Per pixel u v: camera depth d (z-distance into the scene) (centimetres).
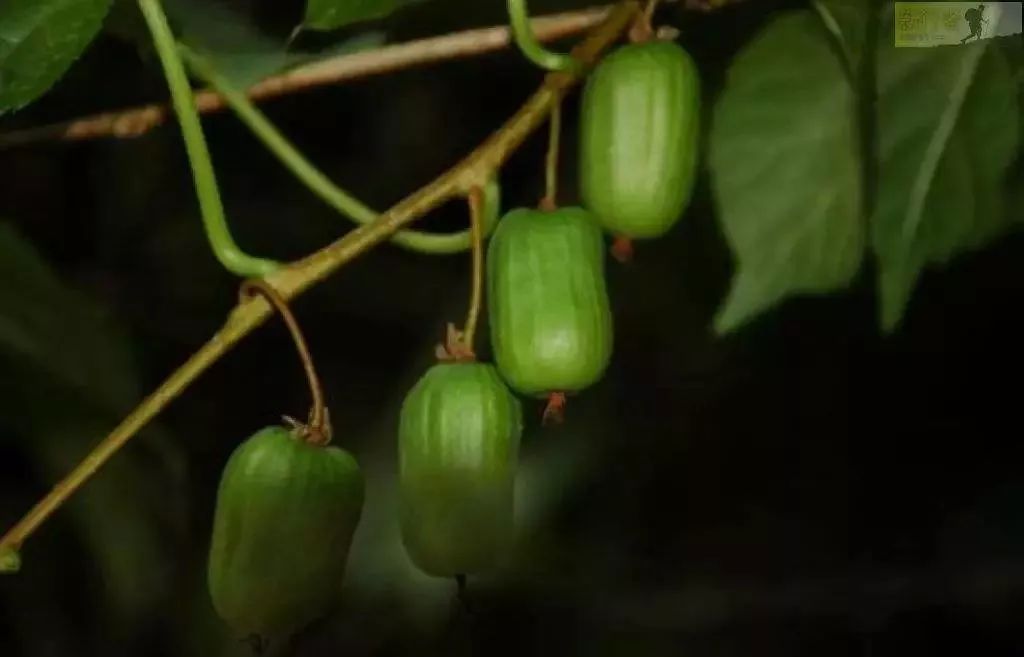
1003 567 73
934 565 75
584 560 70
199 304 73
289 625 45
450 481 44
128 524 57
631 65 45
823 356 67
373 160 76
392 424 62
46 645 67
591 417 62
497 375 45
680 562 73
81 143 72
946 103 46
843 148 46
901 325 65
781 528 74
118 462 56
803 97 46
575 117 62
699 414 67
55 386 55
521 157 67
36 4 45
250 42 49
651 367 64
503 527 44
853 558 75
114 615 65
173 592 63
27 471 67
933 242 45
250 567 44
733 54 50
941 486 73
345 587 59
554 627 71
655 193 45
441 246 46
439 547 44
